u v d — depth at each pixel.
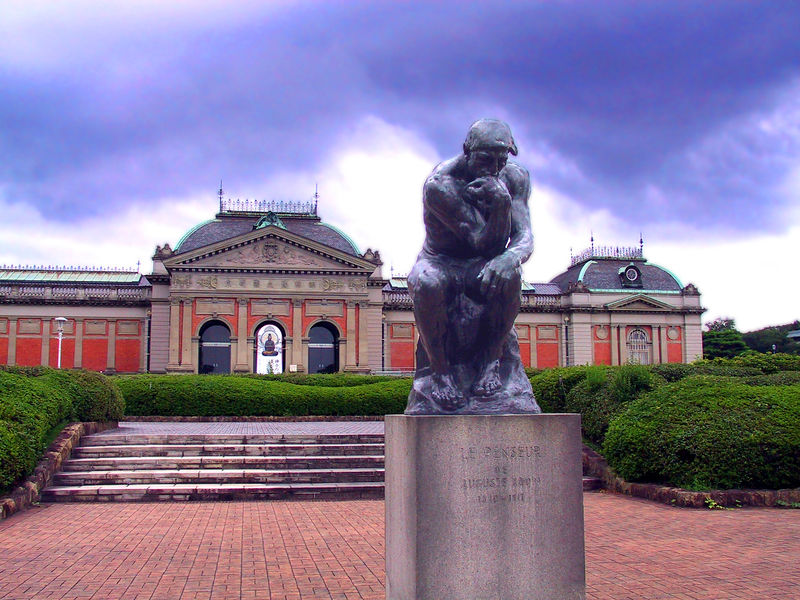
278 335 65.56
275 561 8.41
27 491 12.62
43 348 67.75
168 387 24.92
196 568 8.08
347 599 6.85
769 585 7.12
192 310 64.00
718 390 14.00
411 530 4.91
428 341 5.67
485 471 4.94
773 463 12.30
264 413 25.62
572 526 5.05
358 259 66.12
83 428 16.75
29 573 7.85
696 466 12.50
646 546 8.97
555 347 74.56
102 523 11.00
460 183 5.72
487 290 5.53
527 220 5.92
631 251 79.44
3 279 72.50
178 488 13.61
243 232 71.19
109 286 70.19
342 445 16.53
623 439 13.82
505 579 4.91
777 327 99.19
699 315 75.44
